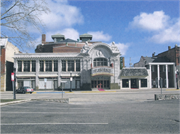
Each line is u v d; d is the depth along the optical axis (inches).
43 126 292.8
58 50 1974.7
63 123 314.2
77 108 509.4
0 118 357.7
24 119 348.2
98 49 1555.1
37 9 542.6
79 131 262.4
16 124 306.5
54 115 392.5
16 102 621.9
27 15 531.8
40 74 1525.6
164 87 1756.9
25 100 668.1
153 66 1784.0
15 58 1519.4
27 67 1540.4
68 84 1518.2
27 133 252.7
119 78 1549.0
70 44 2188.7
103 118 359.3
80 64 1539.1
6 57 1549.0
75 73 1529.3
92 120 339.6
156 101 684.7
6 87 1533.0
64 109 486.3
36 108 498.3
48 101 673.6
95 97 892.6
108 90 1439.5
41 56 1528.1
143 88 1585.9
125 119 349.4
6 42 1555.1
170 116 381.7
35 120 339.0
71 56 1535.4
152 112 433.7
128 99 784.3
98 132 257.9
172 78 1763.0
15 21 527.5
